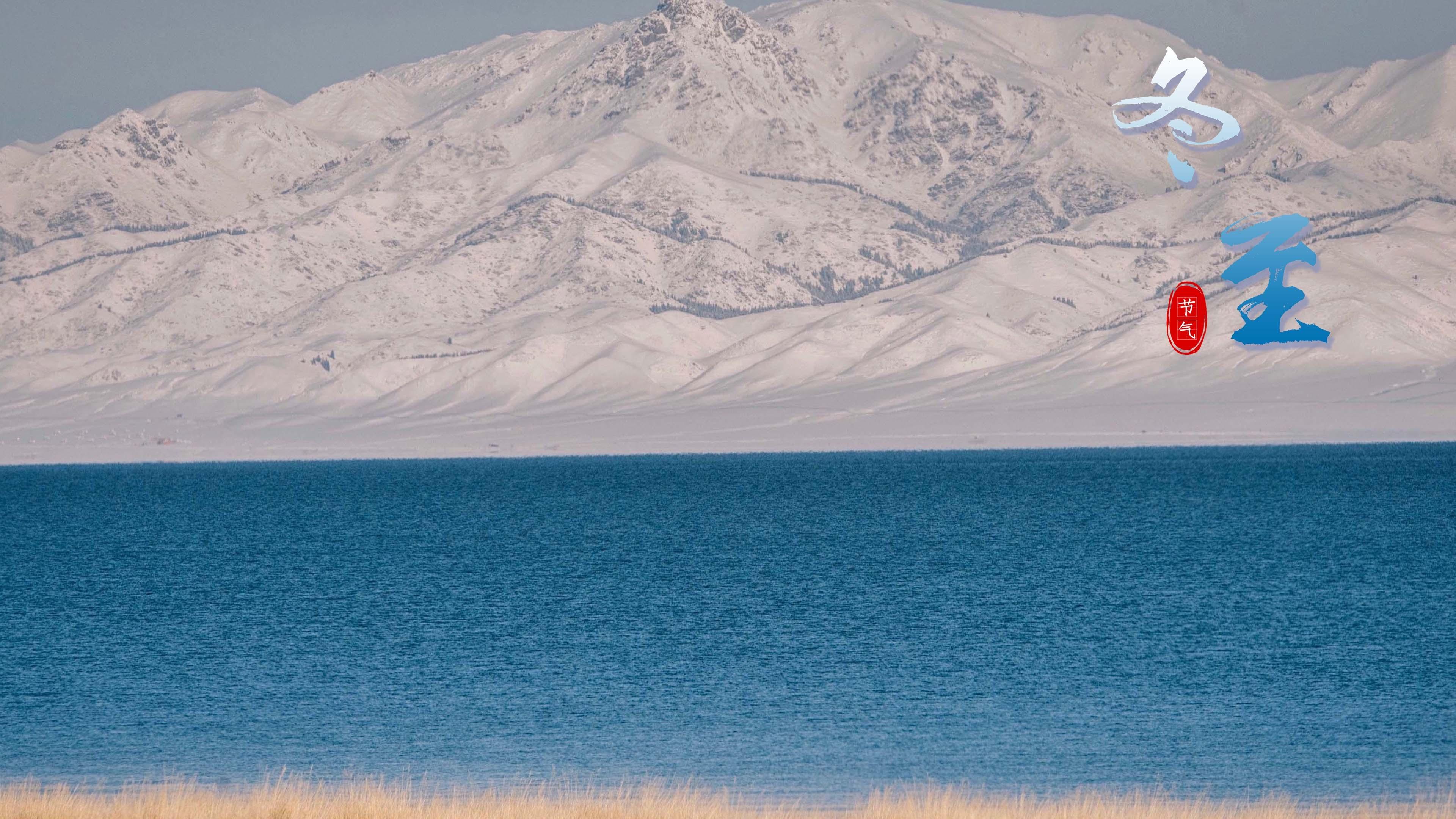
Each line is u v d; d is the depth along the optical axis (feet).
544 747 400.47
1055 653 531.50
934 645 553.23
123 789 357.20
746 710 443.32
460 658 537.24
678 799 327.06
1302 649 529.86
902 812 301.63
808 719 429.79
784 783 359.46
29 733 420.77
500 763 383.65
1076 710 436.35
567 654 542.57
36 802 289.94
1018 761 378.73
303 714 442.91
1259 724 412.77
